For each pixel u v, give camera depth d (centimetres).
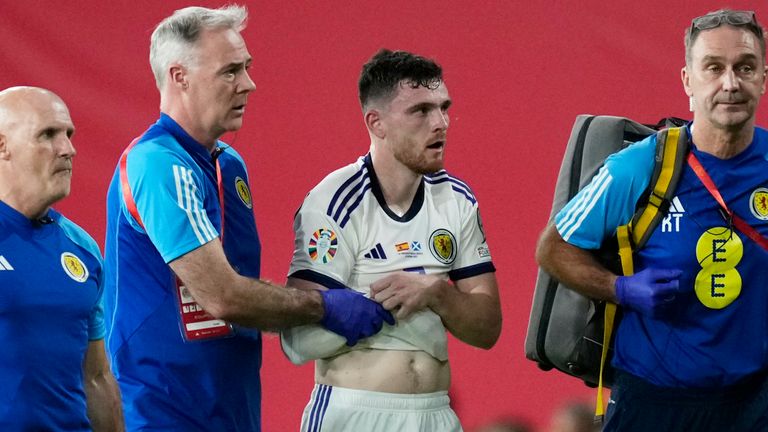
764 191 1129
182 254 1102
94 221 2008
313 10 2000
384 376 1191
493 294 1248
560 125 1947
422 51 1978
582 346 1238
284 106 2009
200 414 1141
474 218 1259
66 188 1143
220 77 1154
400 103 1188
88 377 1215
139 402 1138
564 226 1178
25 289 1116
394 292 1173
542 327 1277
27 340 1112
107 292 1180
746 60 1101
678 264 1128
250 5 2011
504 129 1962
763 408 1136
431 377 1212
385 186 1218
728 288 1120
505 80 1961
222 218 1180
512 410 1952
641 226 1143
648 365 1148
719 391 1134
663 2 1911
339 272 1191
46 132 1126
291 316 1131
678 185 1134
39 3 2009
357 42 1994
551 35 1945
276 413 2006
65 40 2009
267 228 2011
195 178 1135
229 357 1162
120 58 2008
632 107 1923
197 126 1167
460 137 1975
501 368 1962
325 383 1216
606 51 1930
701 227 1127
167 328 1138
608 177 1147
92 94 2008
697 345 1130
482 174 1970
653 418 1149
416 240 1214
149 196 1112
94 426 1213
